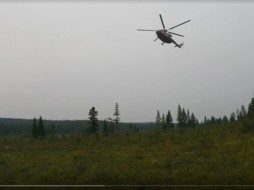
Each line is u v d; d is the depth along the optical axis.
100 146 28.16
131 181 16.22
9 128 100.00
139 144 28.11
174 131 34.00
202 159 19.83
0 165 20.47
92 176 16.92
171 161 19.52
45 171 18.61
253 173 16.53
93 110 41.38
